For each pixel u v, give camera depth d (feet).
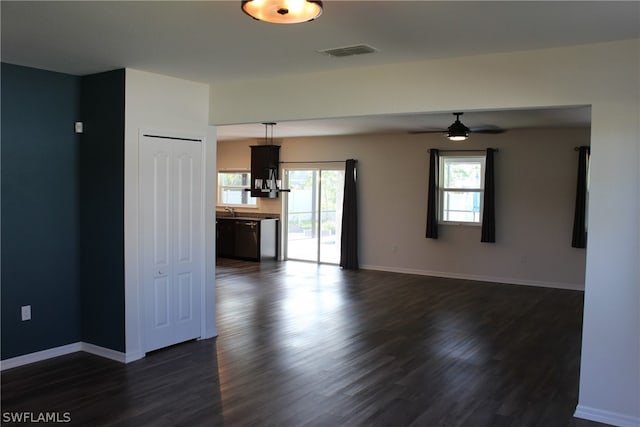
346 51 12.57
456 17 9.91
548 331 19.15
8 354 14.75
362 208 33.50
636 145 11.25
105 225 15.62
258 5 7.22
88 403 12.48
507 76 12.48
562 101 11.91
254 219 36.45
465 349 16.93
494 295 25.61
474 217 30.40
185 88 16.61
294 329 19.13
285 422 11.59
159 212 16.16
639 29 10.44
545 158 27.99
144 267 15.81
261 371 14.76
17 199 14.75
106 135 15.43
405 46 12.00
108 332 15.75
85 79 15.89
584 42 11.44
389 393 13.29
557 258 27.86
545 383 14.07
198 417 11.78
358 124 26.68
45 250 15.47
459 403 12.73
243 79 16.24
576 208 26.94
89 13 9.94
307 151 35.60
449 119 23.86
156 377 14.21
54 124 15.48
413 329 19.29
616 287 11.60
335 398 12.94
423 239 31.53
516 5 9.18
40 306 15.42
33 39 11.87
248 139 37.60
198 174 17.28
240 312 21.62
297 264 35.19
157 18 10.21
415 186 31.68
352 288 27.04
